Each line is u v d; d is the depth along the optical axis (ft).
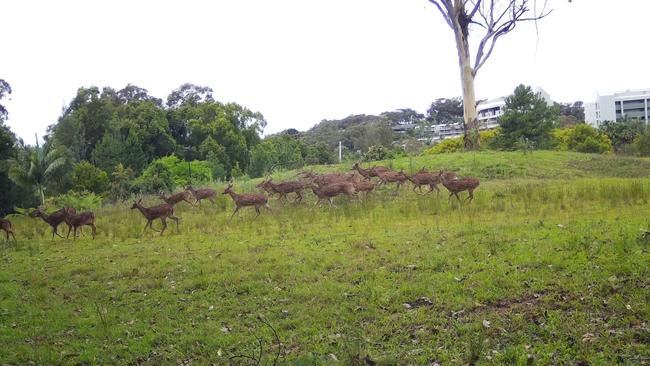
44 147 118.11
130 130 166.30
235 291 28.22
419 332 21.21
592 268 25.89
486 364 18.07
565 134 168.45
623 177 70.69
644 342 18.65
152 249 40.50
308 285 27.89
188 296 28.14
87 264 36.60
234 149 182.39
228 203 63.98
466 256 30.04
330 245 36.40
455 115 318.65
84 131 177.27
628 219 36.78
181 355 21.48
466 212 45.16
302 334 22.29
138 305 27.48
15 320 26.14
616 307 21.44
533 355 18.26
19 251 44.06
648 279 23.82
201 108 186.19
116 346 22.57
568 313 21.56
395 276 27.91
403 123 332.39
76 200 88.58
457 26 99.86
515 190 55.16
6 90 136.87
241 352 21.15
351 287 26.84
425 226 40.68
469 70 101.91
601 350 18.37
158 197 78.33
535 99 134.31
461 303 23.49
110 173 151.84
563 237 32.04
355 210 50.85
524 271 26.61
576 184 57.00
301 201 61.21
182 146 180.75
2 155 114.73
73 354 21.98
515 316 21.65
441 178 57.82
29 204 116.88
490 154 89.92
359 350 19.33
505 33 100.78
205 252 37.63
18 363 21.34
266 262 32.83
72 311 27.02
